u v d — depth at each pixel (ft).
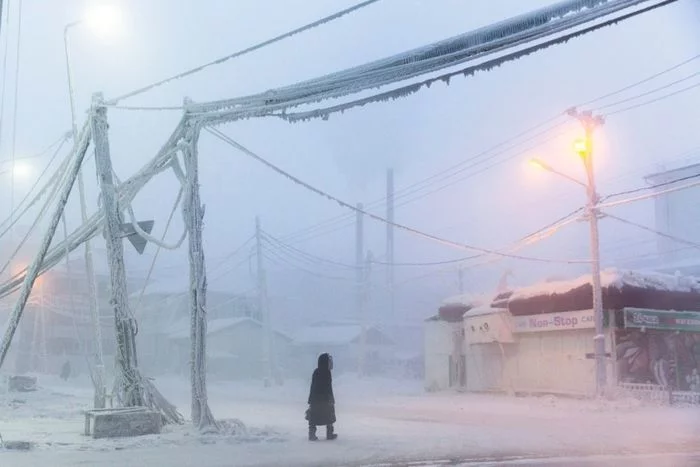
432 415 73.92
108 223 53.78
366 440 47.09
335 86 34.99
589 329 92.84
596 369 83.56
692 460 39.22
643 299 89.15
